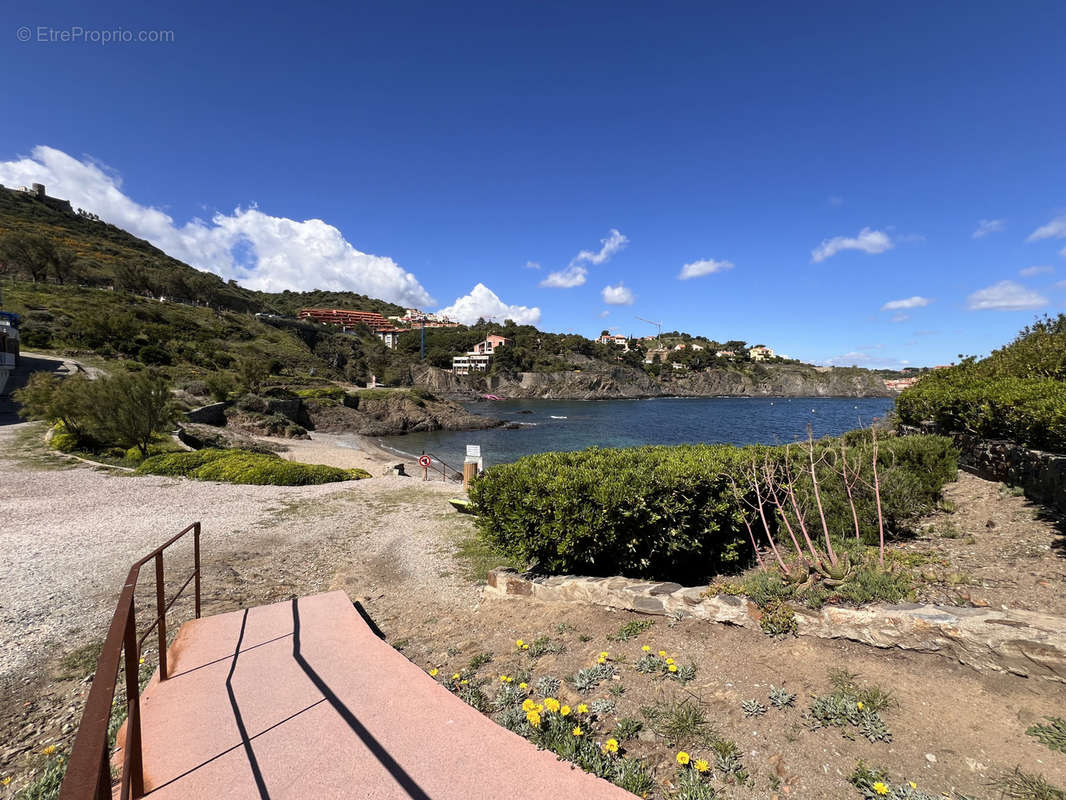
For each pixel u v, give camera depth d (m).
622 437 56.91
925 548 4.95
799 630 3.53
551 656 3.99
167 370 58.09
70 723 4.07
